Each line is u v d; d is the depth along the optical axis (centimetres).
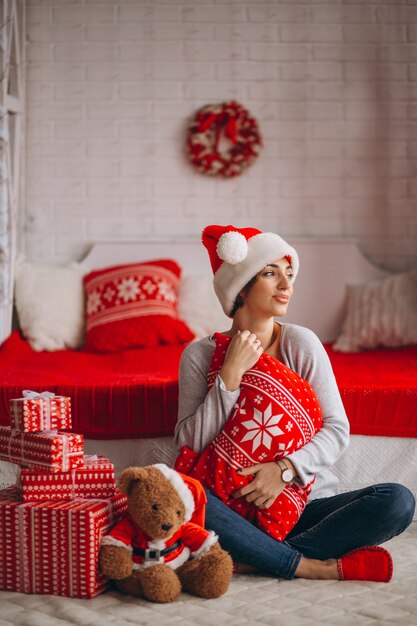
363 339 430
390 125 467
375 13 462
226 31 464
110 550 215
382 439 288
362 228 471
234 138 460
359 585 225
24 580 221
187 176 470
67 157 470
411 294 434
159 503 211
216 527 225
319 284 461
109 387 291
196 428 234
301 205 470
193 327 439
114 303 432
